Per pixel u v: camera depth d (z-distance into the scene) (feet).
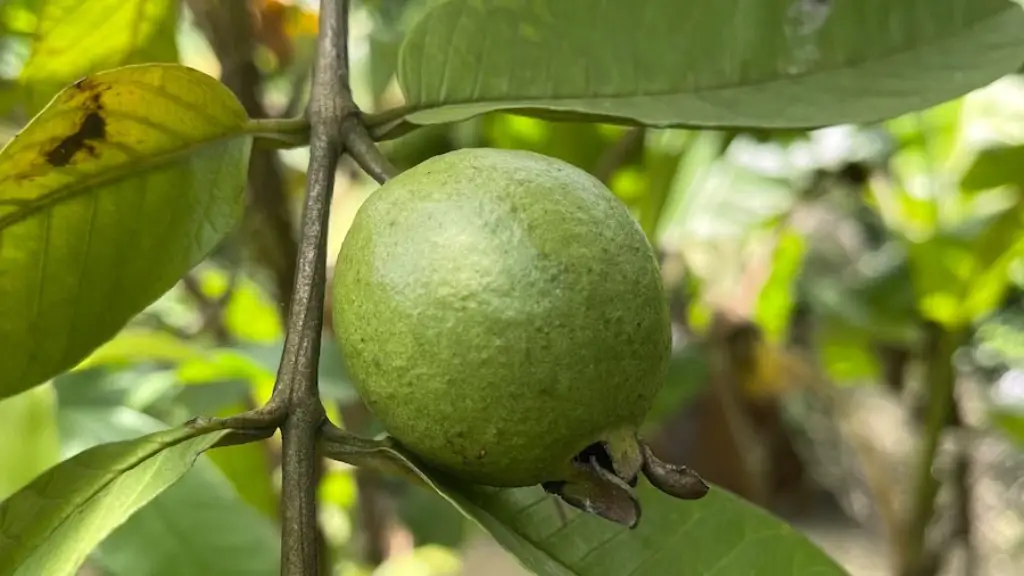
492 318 0.87
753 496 2.32
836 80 1.09
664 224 1.98
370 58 1.72
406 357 0.88
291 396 0.91
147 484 0.89
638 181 1.93
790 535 1.04
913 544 1.92
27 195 1.00
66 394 1.42
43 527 0.91
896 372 2.28
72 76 1.28
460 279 0.88
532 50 1.07
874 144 2.05
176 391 1.49
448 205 0.89
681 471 0.88
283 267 1.62
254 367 1.46
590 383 0.88
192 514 1.26
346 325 0.91
